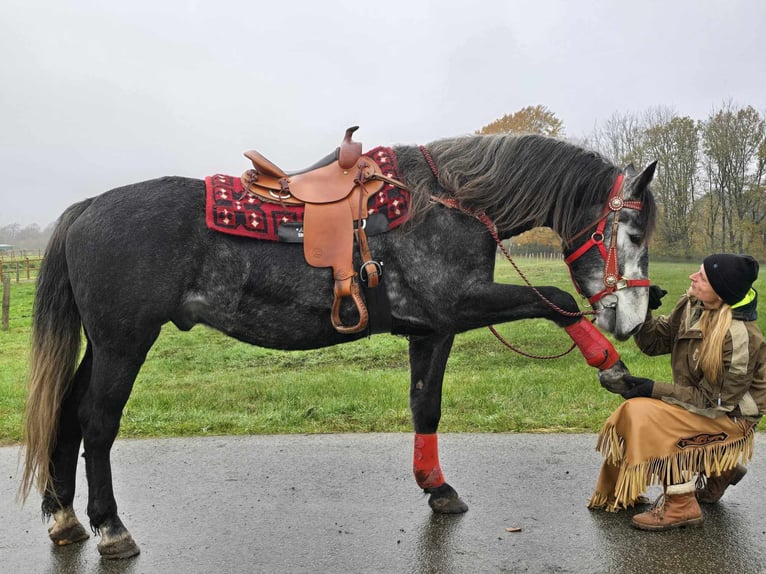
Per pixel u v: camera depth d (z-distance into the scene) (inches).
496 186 113.1
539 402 203.3
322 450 160.9
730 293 106.6
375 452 158.7
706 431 109.7
